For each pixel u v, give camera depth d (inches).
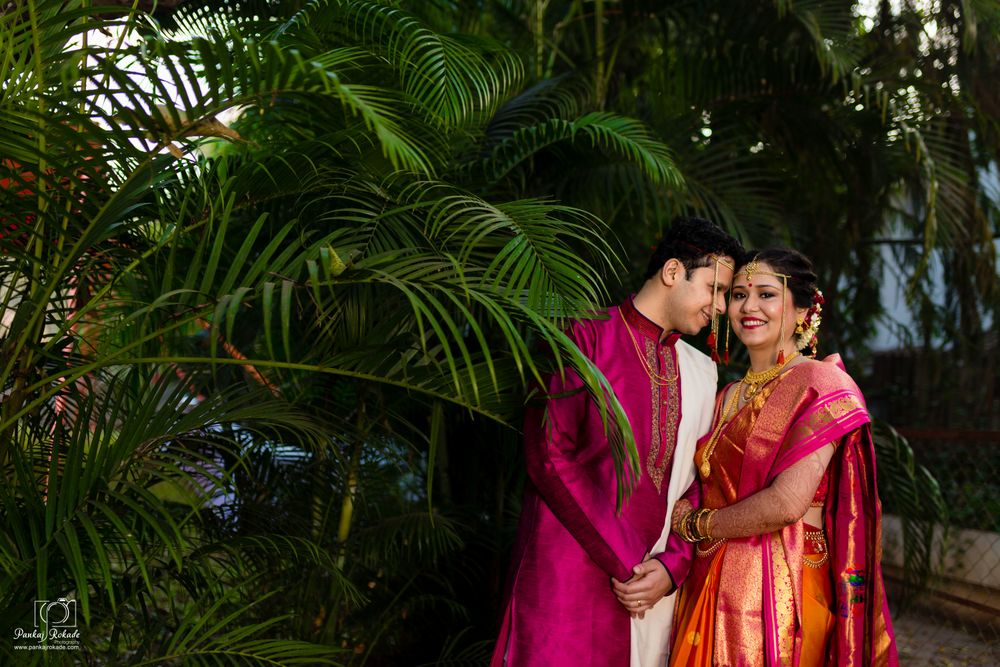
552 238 65.2
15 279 67.7
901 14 164.1
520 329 92.9
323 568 95.3
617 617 76.5
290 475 101.1
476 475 122.9
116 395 71.4
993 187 168.2
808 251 171.8
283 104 74.0
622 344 79.6
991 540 145.1
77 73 53.4
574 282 63.6
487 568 123.5
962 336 189.0
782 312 76.0
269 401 79.0
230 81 51.8
